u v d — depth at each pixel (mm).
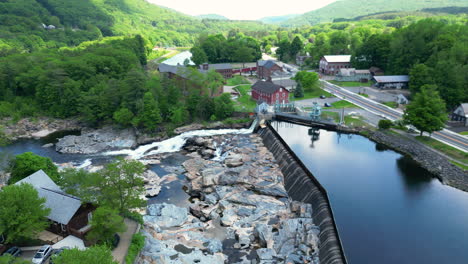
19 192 53875
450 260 59469
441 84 142000
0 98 155500
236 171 95562
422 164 99125
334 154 109562
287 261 60188
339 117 140375
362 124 131875
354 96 169125
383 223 70625
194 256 61875
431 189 85312
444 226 69562
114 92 140625
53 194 60812
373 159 105062
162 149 121375
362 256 60562
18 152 118562
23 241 55188
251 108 157250
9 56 178000
